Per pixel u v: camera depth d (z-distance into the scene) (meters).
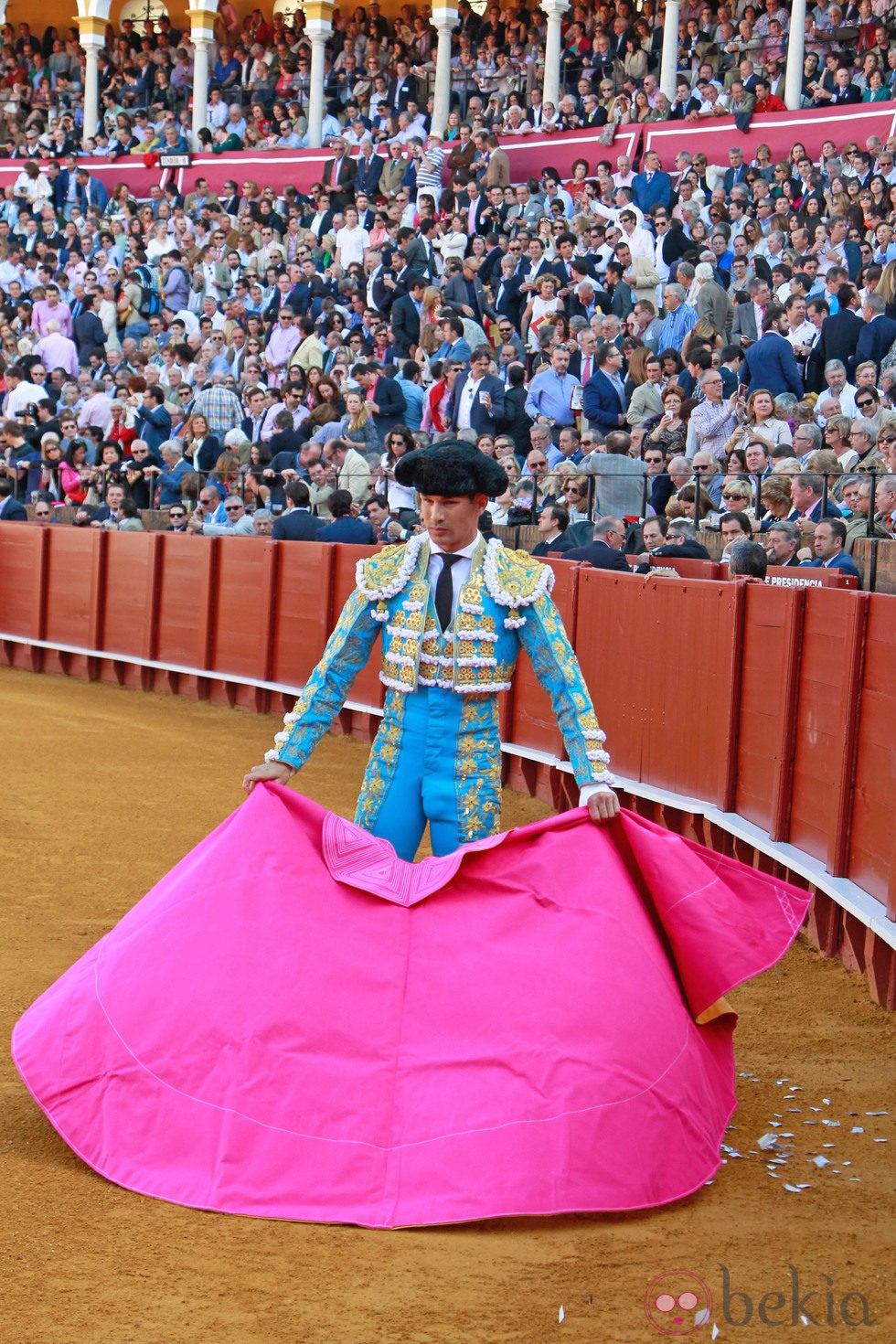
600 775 3.95
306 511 12.09
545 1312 2.97
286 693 11.83
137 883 6.36
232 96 24.95
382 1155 3.47
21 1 29.50
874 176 14.99
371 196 19.70
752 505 9.05
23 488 16.50
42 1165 3.64
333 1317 2.91
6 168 25.00
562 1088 3.51
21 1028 3.94
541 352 13.74
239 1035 3.62
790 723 6.34
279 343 16.52
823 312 12.45
